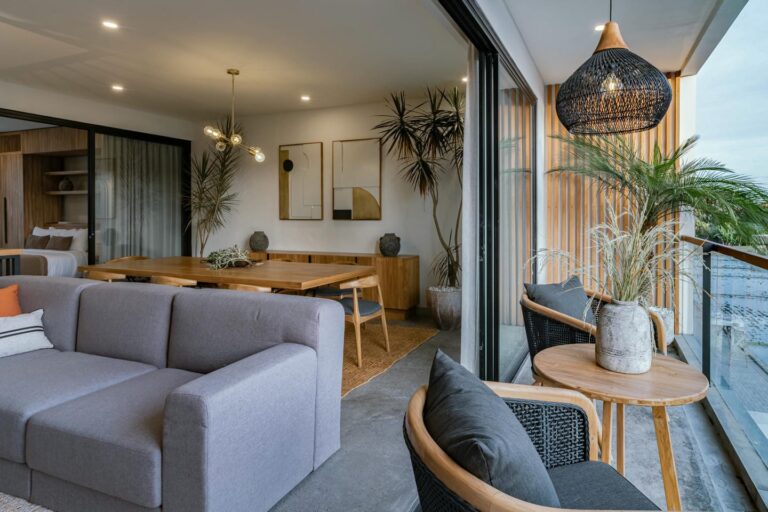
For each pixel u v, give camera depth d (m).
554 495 0.95
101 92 5.59
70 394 2.01
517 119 3.93
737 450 2.33
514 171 3.80
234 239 7.12
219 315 2.34
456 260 5.46
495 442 0.86
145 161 6.76
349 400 3.04
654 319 2.40
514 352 3.89
